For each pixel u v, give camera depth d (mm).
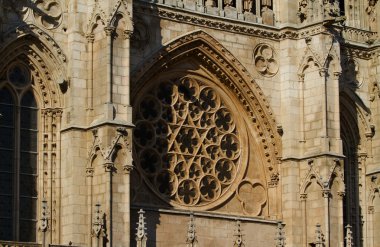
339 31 123125
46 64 108438
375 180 127875
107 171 105562
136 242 108000
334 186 118500
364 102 129125
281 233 113188
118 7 108438
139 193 112938
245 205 119250
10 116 107312
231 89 120125
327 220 117062
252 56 120688
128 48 108750
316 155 118625
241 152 120250
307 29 121312
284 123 121062
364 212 128000
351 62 128750
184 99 117625
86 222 106438
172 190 115188
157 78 115938
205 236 114688
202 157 117688
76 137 107312
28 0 107562
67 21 109500
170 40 115062
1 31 105688
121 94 108000
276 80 121750
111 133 106188
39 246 98938
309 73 121062
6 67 107125
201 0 117938
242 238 114812
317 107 119938
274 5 123250
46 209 100438
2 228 105500
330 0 120938
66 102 108562
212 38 117938
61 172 108000
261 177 120750
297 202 119438
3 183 106188
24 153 107438
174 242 112375
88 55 108875
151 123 115125
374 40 129875
